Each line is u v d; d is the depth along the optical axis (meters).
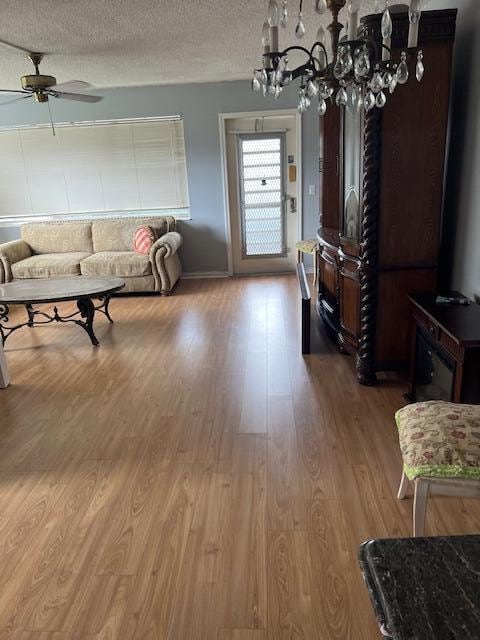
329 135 4.12
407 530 1.85
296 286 5.63
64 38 3.39
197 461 2.35
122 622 1.52
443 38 2.48
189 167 5.86
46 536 1.89
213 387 3.15
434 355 2.42
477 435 1.59
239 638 1.46
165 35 3.46
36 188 6.02
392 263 2.84
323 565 1.71
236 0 2.79
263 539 1.83
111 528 1.92
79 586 1.66
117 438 2.59
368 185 2.70
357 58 1.76
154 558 1.76
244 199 6.02
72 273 5.46
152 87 5.57
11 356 3.87
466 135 2.68
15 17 2.92
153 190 5.98
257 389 3.09
